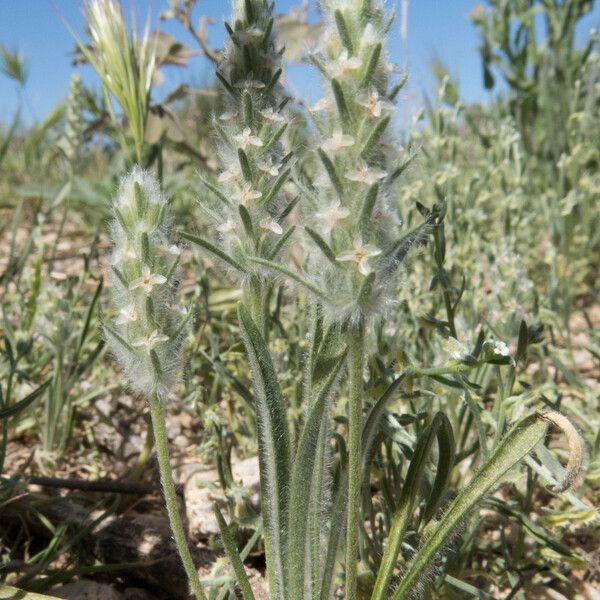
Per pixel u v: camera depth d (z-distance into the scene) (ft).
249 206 0.34
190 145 0.91
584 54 1.11
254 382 0.32
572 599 0.46
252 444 0.59
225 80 0.35
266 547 0.34
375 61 0.26
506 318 0.56
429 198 0.91
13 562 0.45
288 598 0.33
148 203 0.31
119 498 0.48
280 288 0.62
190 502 0.51
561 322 0.83
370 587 0.42
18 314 0.83
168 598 0.47
